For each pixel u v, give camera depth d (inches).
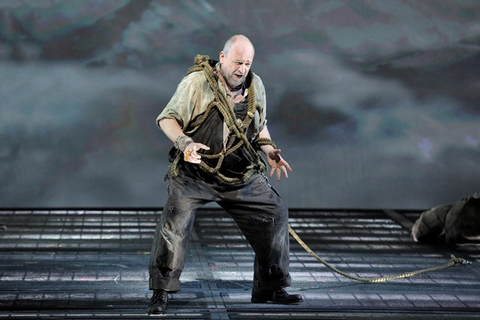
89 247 498.3
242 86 361.1
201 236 534.0
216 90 352.2
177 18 741.3
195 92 350.6
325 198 636.1
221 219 584.7
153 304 353.7
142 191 630.5
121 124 682.2
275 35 744.3
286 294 378.6
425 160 672.4
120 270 444.1
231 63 348.5
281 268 373.1
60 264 454.6
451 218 526.9
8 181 623.2
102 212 595.2
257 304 381.7
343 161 668.1
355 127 693.9
